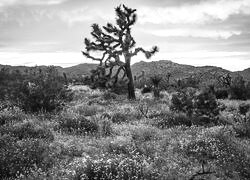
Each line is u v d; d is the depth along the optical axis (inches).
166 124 644.7
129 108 842.2
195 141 473.7
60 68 6107.3
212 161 415.2
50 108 732.7
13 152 387.9
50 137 497.4
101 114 740.0
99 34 1125.1
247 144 502.6
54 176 336.5
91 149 446.3
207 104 692.1
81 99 1038.4
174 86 1875.0
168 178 343.0
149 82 1943.9
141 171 339.0
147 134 537.0
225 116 745.0
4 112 660.7
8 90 804.0
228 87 1419.8
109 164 344.5
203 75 4079.7
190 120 662.5
